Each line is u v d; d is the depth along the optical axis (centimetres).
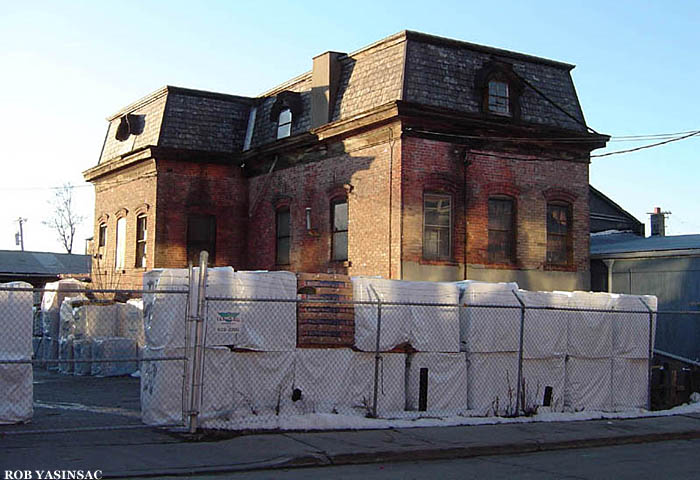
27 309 1197
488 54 2359
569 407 1536
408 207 2133
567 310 1513
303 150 2555
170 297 1216
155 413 1199
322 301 1278
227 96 2905
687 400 1758
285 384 1288
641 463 1117
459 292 1477
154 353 1216
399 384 1380
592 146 2453
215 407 1224
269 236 2727
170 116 2775
